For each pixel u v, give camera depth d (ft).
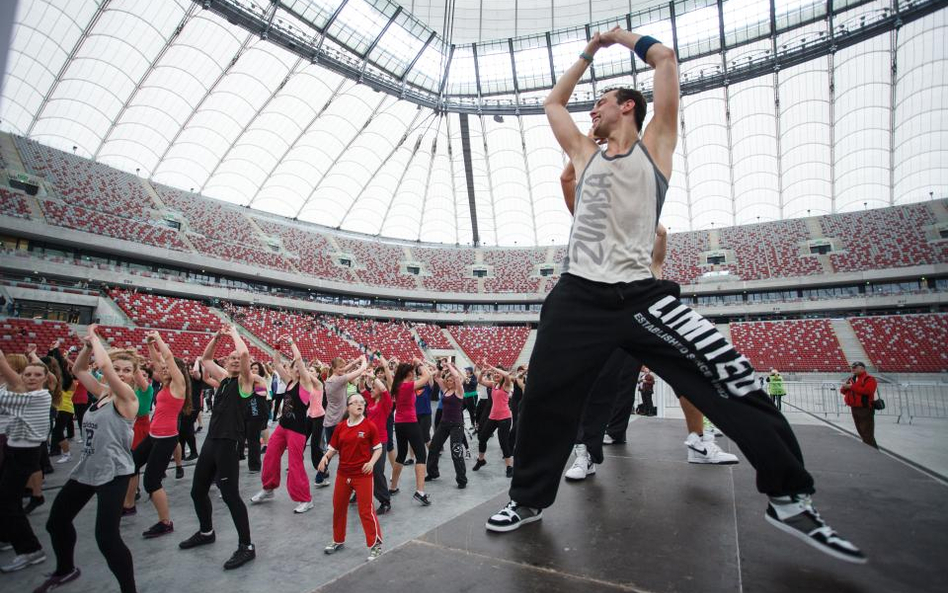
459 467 25.04
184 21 94.12
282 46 96.53
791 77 113.60
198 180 138.72
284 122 124.26
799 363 120.67
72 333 85.71
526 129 137.59
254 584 13.85
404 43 110.32
